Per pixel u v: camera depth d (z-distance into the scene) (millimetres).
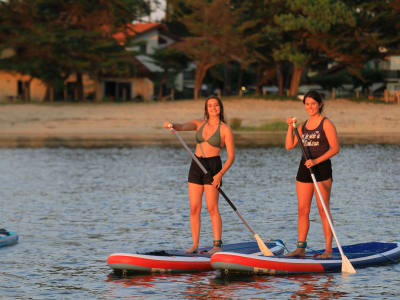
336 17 157500
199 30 173500
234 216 37906
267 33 168250
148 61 195875
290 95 176750
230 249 26984
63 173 62812
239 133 124938
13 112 153000
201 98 180000
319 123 25656
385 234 32062
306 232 26266
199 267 25422
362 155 79375
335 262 25250
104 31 172250
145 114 150250
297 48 169625
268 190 49375
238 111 154625
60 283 23844
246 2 174250
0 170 65688
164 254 26094
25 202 44406
